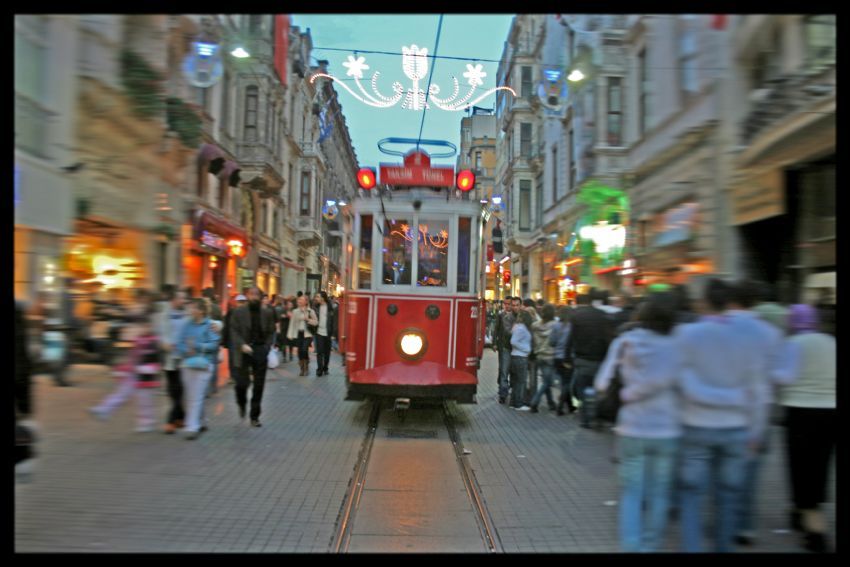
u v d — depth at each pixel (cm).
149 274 741
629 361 393
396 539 454
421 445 739
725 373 372
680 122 874
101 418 723
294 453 680
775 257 846
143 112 599
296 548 428
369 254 849
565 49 818
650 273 911
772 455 675
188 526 459
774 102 764
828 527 457
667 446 382
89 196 627
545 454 700
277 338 1628
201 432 761
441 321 834
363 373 815
